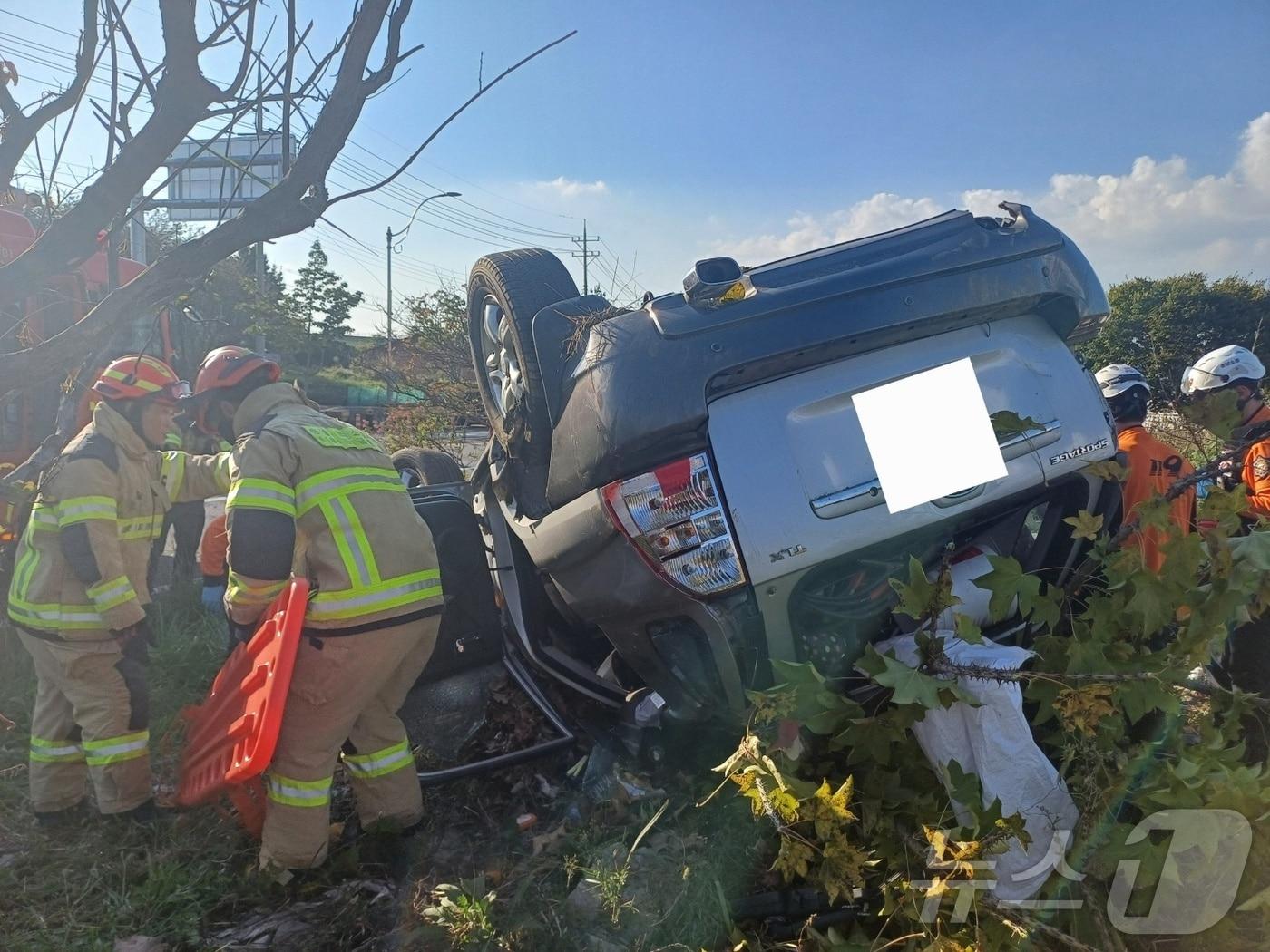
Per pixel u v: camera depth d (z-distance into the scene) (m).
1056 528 3.00
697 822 2.81
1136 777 2.21
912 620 2.83
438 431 9.40
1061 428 2.92
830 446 2.78
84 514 3.04
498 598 3.80
